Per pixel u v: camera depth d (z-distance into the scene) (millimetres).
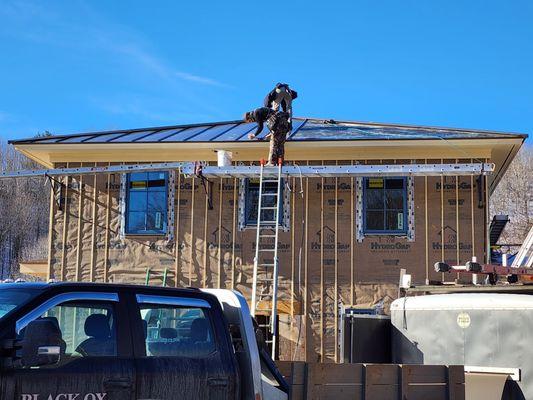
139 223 15695
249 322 5477
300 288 14953
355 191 15117
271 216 15211
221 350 5164
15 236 52469
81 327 4648
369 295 14773
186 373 4887
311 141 14844
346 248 14992
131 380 4602
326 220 15117
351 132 16109
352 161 15234
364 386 5746
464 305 8078
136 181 15844
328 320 14797
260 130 13547
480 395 7590
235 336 5445
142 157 15922
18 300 4461
